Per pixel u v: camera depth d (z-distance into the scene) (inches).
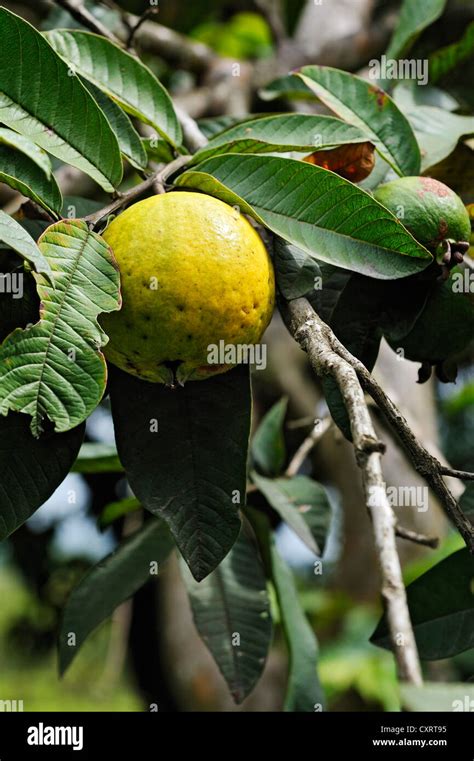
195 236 42.9
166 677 149.4
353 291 51.3
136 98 57.2
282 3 123.3
